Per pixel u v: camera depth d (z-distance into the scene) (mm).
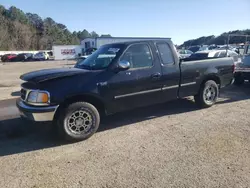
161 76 5297
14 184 3113
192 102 6953
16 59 43094
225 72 6551
